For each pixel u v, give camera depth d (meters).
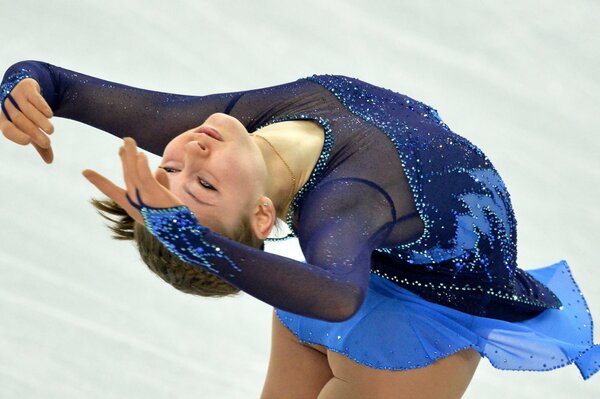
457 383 14.04
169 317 17.34
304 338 14.32
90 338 16.67
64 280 17.56
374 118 13.09
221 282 12.81
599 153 21.12
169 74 21.44
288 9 23.05
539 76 22.48
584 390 17.12
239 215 12.20
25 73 13.13
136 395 15.90
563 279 15.34
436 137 13.23
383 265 13.93
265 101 13.64
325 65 21.98
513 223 14.09
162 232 10.93
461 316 14.08
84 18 22.38
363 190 12.38
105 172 19.67
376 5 23.42
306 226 12.15
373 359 13.80
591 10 24.11
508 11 23.78
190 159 12.04
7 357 16.14
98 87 13.91
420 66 22.28
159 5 22.75
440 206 12.92
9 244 17.95
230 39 22.27
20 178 19.23
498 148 20.86
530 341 14.17
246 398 16.16
